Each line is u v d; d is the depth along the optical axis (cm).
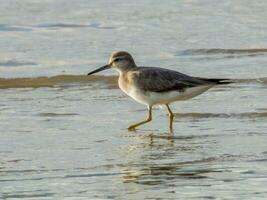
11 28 2741
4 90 2038
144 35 2638
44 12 2961
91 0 3158
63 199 1214
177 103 1875
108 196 1223
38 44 2530
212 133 1612
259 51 2417
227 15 2886
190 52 2422
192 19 2836
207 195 1223
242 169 1354
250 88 2002
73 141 1558
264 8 2977
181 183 1282
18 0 3145
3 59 2352
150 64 2294
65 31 2702
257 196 1216
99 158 1434
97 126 1686
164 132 1636
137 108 1852
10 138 1576
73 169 1366
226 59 2339
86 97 1964
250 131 1614
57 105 1875
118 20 2847
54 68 2255
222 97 1919
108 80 2139
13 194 1238
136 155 1454
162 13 2934
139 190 1250
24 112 1803
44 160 1421
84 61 2330
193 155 1446
